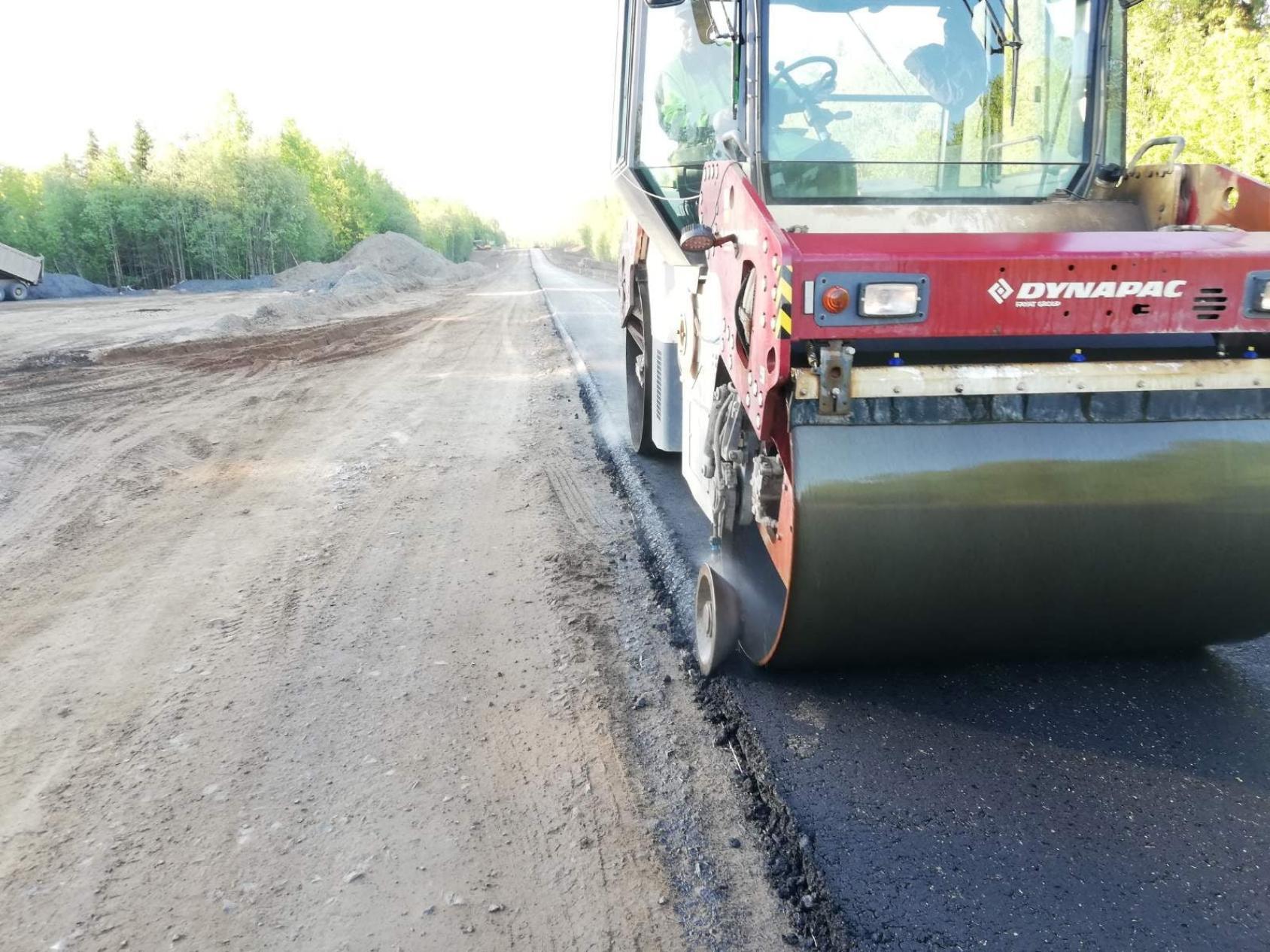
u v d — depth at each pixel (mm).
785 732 3080
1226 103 11234
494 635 3928
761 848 2547
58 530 5605
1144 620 3010
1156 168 3461
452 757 3010
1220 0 12750
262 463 7121
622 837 2600
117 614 4301
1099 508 2756
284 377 11750
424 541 5168
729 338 3201
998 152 3580
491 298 34406
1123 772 2805
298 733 3188
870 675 3441
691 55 4172
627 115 4875
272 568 4832
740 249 3043
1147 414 2836
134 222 53500
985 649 3143
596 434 7824
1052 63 3584
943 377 2684
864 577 2768
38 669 3762
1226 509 2793
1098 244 2676
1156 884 2342
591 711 3277
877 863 2443
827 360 2619
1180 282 2633
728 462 3344
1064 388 2727
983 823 2594
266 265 57688
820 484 2691
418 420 8695
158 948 2234
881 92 3484
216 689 3529
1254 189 3090
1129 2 3582
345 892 2404
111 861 2559
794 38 3426
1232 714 3105
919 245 2660
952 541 2744
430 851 2553
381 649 3830
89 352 14156
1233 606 2963
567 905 2344
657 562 4691
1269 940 2152
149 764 3031
